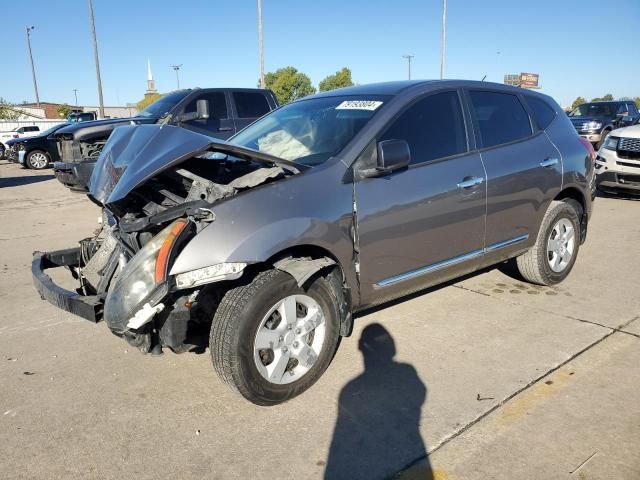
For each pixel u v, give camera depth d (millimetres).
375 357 3734
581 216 5262
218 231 2846
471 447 2744
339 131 3688
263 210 2996
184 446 2834
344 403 3189
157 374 3598
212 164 3754
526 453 2680
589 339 3916
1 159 25094
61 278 5633
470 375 3457
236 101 10258
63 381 3523
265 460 2709
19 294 5180
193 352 3889
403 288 3799
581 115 19797
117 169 3332
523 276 5031
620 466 2561
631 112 19516
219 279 2816
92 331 4301
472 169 4043
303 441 2850
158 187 3475
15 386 3469
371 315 4438
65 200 11234
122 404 3240
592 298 4738
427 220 3746
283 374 3154
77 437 2928
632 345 3801
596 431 2832
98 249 3832
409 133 3756
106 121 10273
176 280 2725
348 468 2631
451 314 4438
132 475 2623
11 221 8898
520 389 3268
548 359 3633
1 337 4207
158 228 3104
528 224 4605
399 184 3586
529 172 4469
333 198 3268
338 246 3273
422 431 2896
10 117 46812
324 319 3295
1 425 3051
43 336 4219
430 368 3562
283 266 3045
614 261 5852
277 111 4613
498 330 4113
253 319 2928
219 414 3119
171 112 9633
